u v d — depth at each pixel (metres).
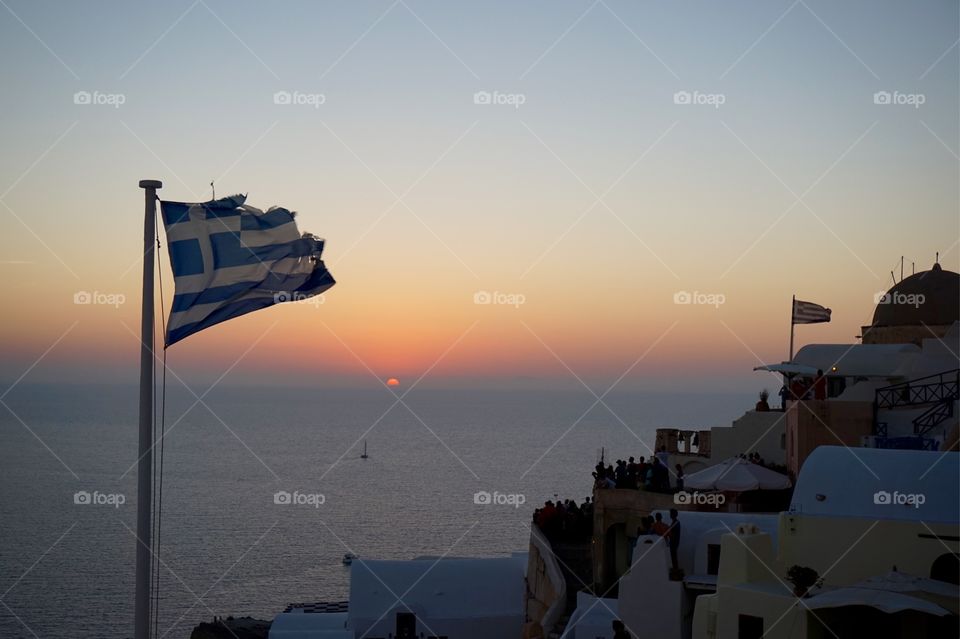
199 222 19.55
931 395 37.69
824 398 40.50
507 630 44.53
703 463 44.31
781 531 22.78
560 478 155.62
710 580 29.48
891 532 21.22
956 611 19.16
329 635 43.75
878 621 20.81
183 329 19.05
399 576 46.81
